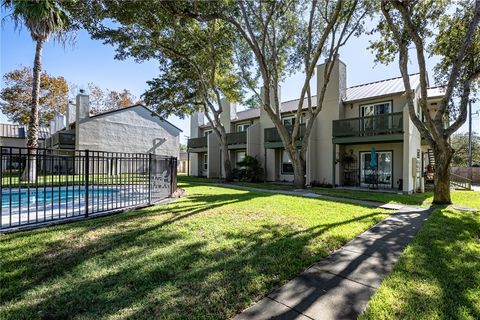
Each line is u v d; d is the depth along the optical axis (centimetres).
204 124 2533
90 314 228
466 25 913
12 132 2703
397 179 1322
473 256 370
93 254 355
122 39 1241
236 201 805
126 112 2280
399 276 305
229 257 353
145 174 1016
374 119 1262
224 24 1307
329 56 1189
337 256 372
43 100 2806
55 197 924
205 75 1627
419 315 231
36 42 1221
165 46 1370
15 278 288
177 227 488
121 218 555
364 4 1050
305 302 253
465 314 233
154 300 250
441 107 827
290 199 866
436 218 605
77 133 2016
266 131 1728
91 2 1002
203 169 2483
